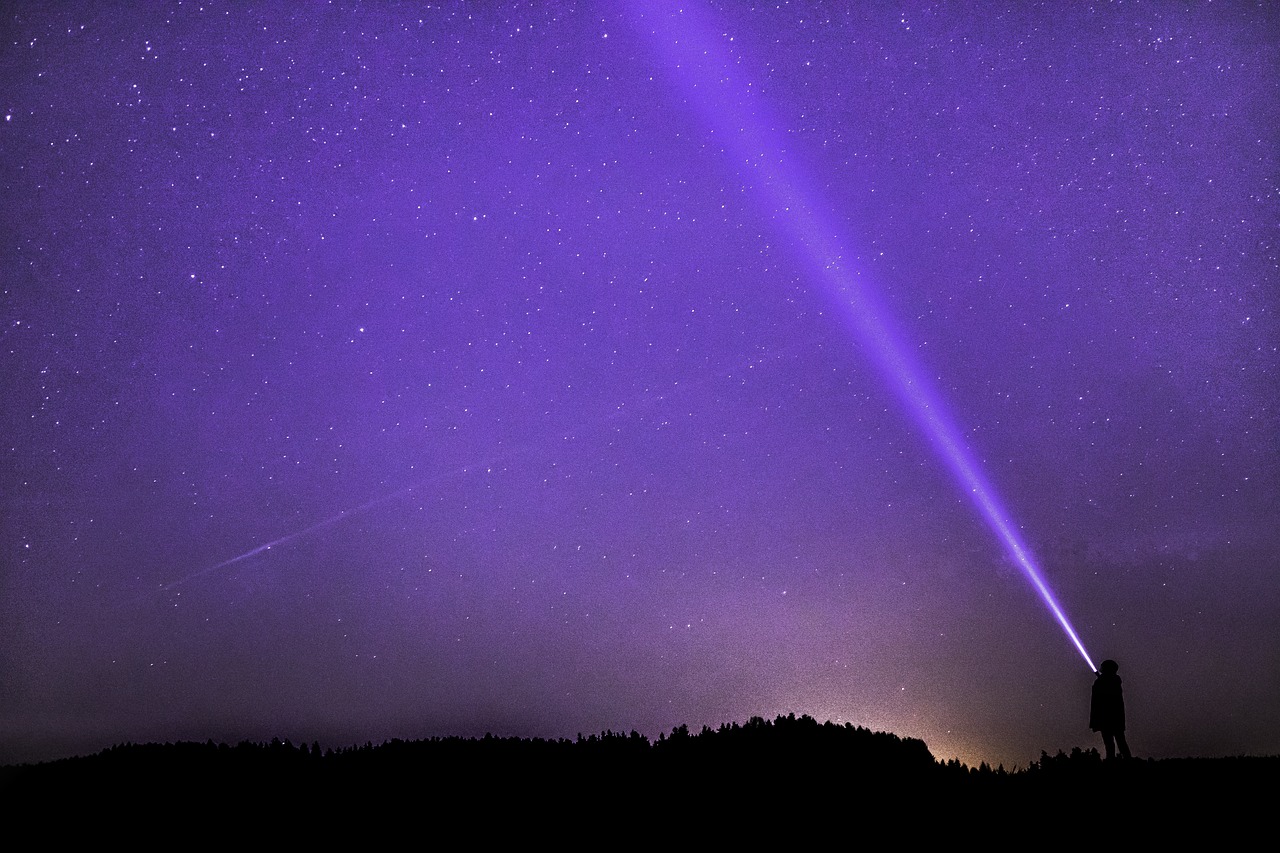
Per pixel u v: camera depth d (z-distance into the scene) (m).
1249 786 8.63
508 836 8.34
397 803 9.13
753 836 8.28
